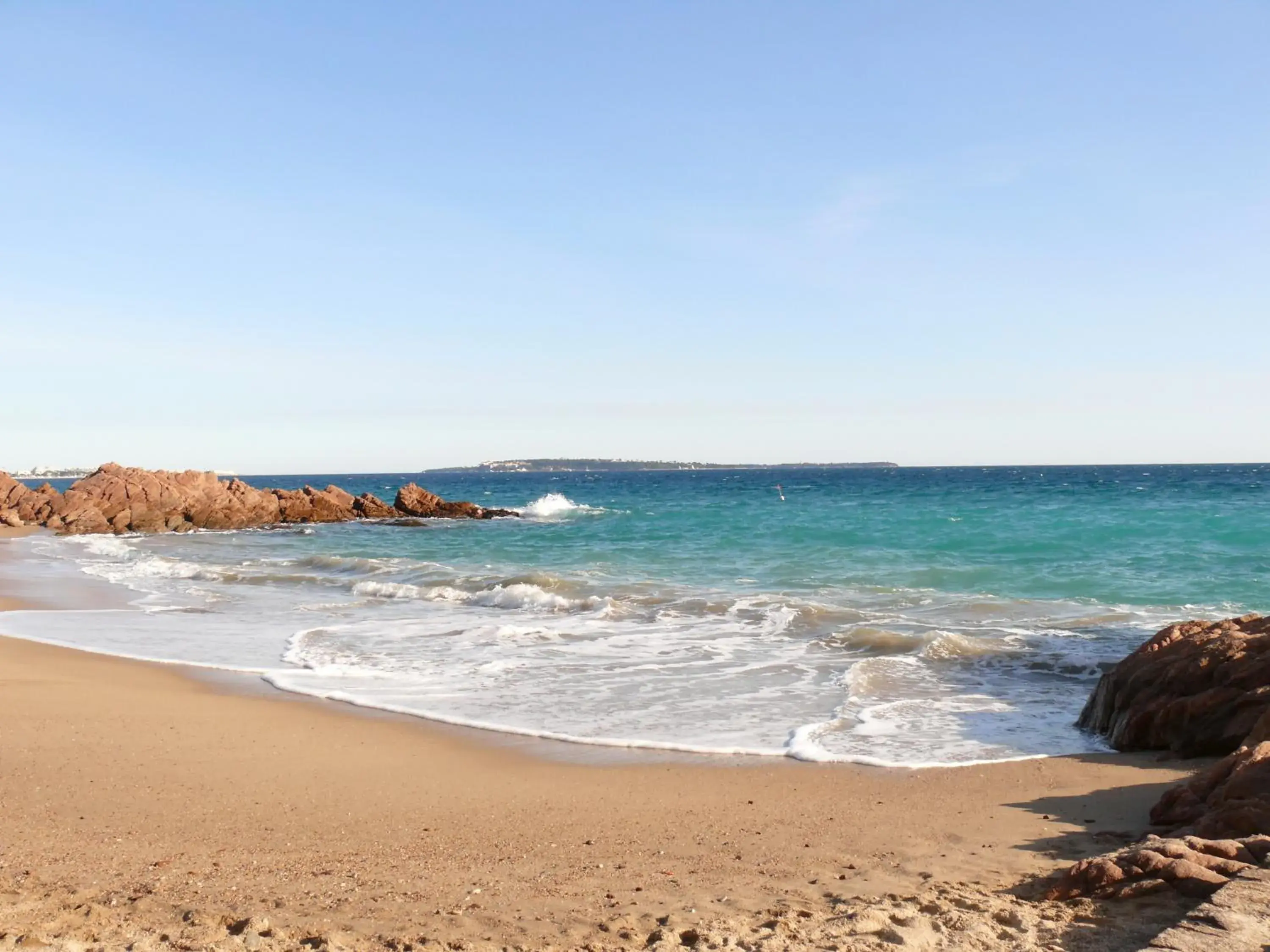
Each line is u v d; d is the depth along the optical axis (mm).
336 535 49594
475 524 56094
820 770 9539
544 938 5254
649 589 23625
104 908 5516
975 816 7938
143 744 10219
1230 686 9789
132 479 58344
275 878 6316
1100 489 75812
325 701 12688
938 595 21797
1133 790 8586
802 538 36531
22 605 22719
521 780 9234
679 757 10070
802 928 5305
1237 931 4711
